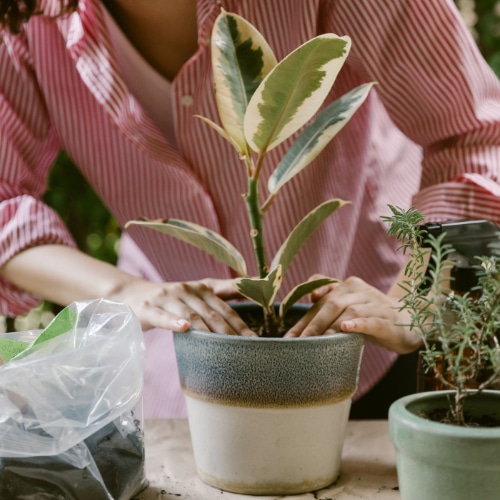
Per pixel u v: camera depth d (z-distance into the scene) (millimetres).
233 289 856
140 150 1043
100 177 1094
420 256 605
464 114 956
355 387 750
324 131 740
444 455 555
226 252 767
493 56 2119
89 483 640
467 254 743
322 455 725
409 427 572
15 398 620
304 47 610
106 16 970
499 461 546
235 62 702
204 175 1047
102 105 943
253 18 963
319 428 715
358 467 794
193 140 1015
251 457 713
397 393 1171
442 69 933
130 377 662
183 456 829
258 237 755
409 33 930
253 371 690
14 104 1055
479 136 964
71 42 941
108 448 658
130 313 684
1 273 1021
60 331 680
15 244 989
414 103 982
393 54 953
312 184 1080
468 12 2223
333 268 1140
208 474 744
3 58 1031
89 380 640
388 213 1174
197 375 723
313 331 749
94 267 962
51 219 1019
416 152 1291
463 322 617
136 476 683
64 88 1034
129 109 958
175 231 760
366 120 1090
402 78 964
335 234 1121
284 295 1154
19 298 1082
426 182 1027
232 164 1033
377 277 1192
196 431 747
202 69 959
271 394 692
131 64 1014
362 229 1169
